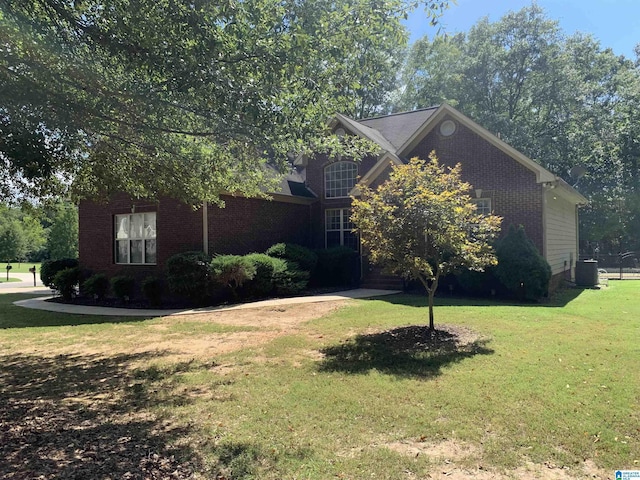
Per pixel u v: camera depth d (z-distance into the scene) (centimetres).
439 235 750
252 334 859
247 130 530
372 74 550
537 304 1177
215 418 445
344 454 361
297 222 1778
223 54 450
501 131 3253
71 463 357
